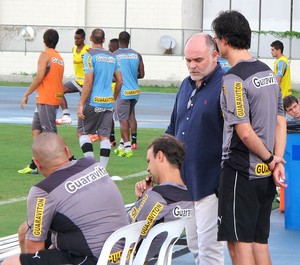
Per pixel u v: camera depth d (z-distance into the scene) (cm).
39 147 927
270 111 994
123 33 2522
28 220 906
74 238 904
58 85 2209
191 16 6169
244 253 990
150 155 1006
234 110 973
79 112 2122
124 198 1847
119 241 927
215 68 1110
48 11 6262
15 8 6288
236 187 988
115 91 2244
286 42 5950
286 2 6153
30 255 900
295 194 1622
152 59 6109
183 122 1127
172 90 5684
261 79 987
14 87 5531
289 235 1588
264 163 988
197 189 1107
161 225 934
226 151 998
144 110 4175
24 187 1981
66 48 6075
